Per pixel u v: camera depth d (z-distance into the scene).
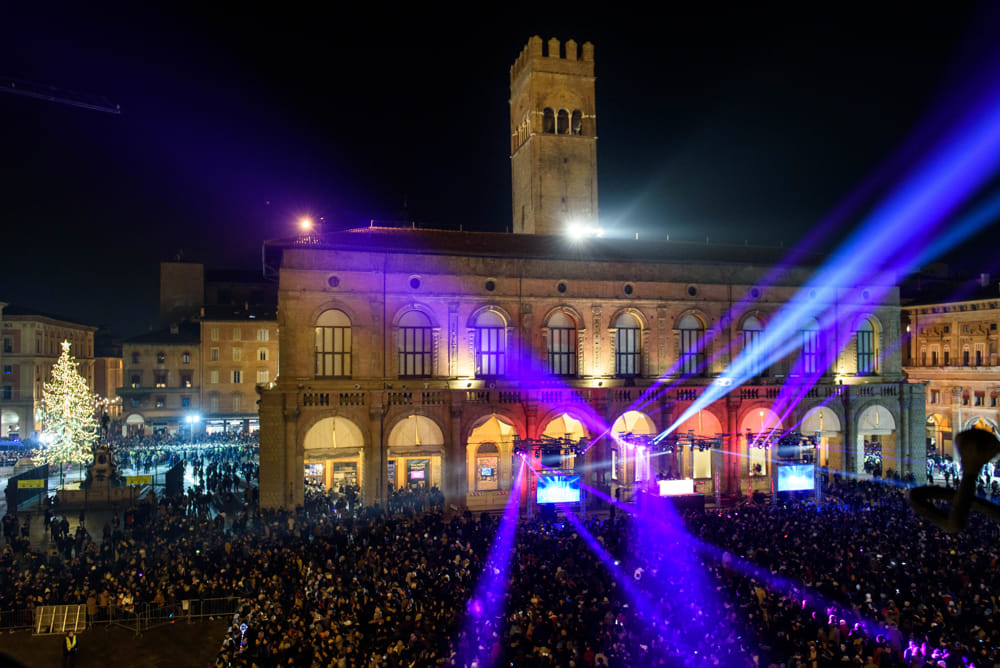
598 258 66.88
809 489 63.69
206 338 112.94
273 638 29.78
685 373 69.50
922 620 30.05
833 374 73.25
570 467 64.19
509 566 39.44
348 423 60.22
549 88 79.62
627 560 40.16
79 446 83.81
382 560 40.00
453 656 28.69
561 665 27.14
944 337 92.19
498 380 63.97
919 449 74.06
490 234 69.19
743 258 73.44
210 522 49.72
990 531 43.66
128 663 32.53
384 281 61.34
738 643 27.91
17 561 43.81
